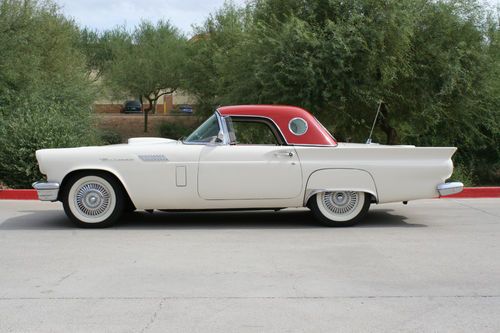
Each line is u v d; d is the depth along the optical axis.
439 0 15.96
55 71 24.16
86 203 8.03
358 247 6.86
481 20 16.16
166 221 8.75
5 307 4.70
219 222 8.67
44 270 5.81
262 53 15.20
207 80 34.16
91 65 44.31
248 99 15.38
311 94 14.58
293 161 7.94
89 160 7.84
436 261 6.19
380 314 4.54
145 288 5.20
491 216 9.23
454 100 16.12
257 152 7.93
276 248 6.80
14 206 10.51
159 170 7.84
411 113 16.62
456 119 16.62
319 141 8.18
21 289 5.18
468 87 15.45
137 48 42.28
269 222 8.66
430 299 4.91
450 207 10.28
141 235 7.61
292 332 4.17
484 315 4.53
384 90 15.09
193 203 7.95
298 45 14.34
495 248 6.82
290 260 6.21
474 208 10.15
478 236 7.55
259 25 15.56
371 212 9.66
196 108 37.31
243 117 8.16
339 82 14.41
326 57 14.25
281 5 15.99
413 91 16.12
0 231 7.90
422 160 8.07
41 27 22.31
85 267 5.92
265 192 7.93
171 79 40.38
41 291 5.12
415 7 15.40
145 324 4.32
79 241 7.21
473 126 17.22
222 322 4.36
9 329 4.23
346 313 4.56
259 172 7.89
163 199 7.91
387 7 14.59
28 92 19.09
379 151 8.00
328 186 7.97
